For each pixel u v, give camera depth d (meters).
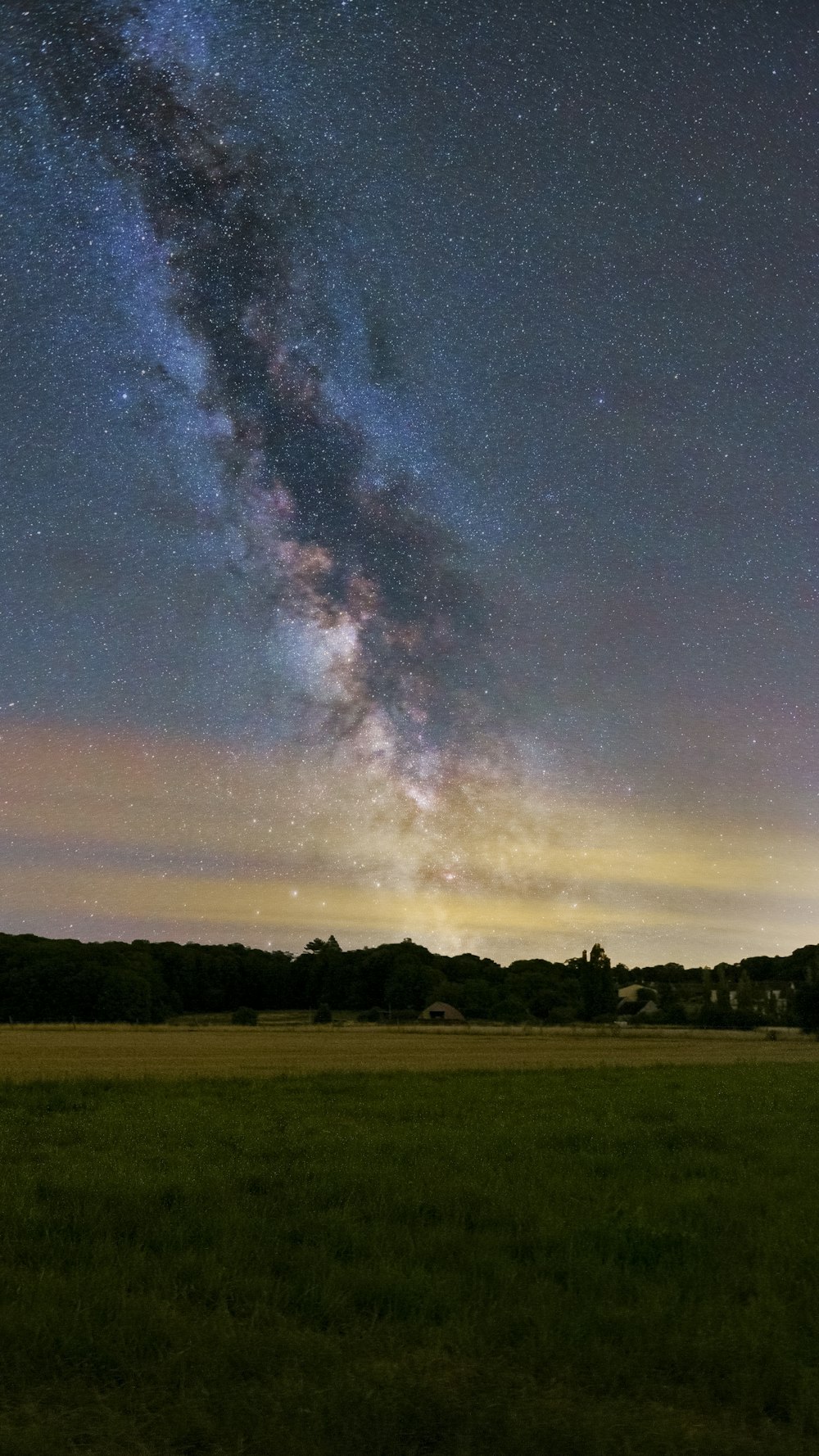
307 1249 10.82
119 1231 11.79
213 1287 9.36
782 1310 8.71
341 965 148.88
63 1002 118.00
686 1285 9.77
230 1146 18.88
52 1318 8.32
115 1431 6.44
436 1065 50.53
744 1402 7.01
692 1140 20.33
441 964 157.62
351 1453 6.20
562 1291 9.49
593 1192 14.10
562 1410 6.71
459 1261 10.46
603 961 139.75
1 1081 36.47
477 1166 16.14
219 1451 6.20
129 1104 28.33
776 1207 13.14
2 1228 11.69
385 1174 15.09
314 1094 31.94
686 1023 120.69
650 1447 6.27
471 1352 7.87
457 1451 6.23
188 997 141.50
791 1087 34.91
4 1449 6.12
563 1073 44.16
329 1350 7.76
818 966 104.94
